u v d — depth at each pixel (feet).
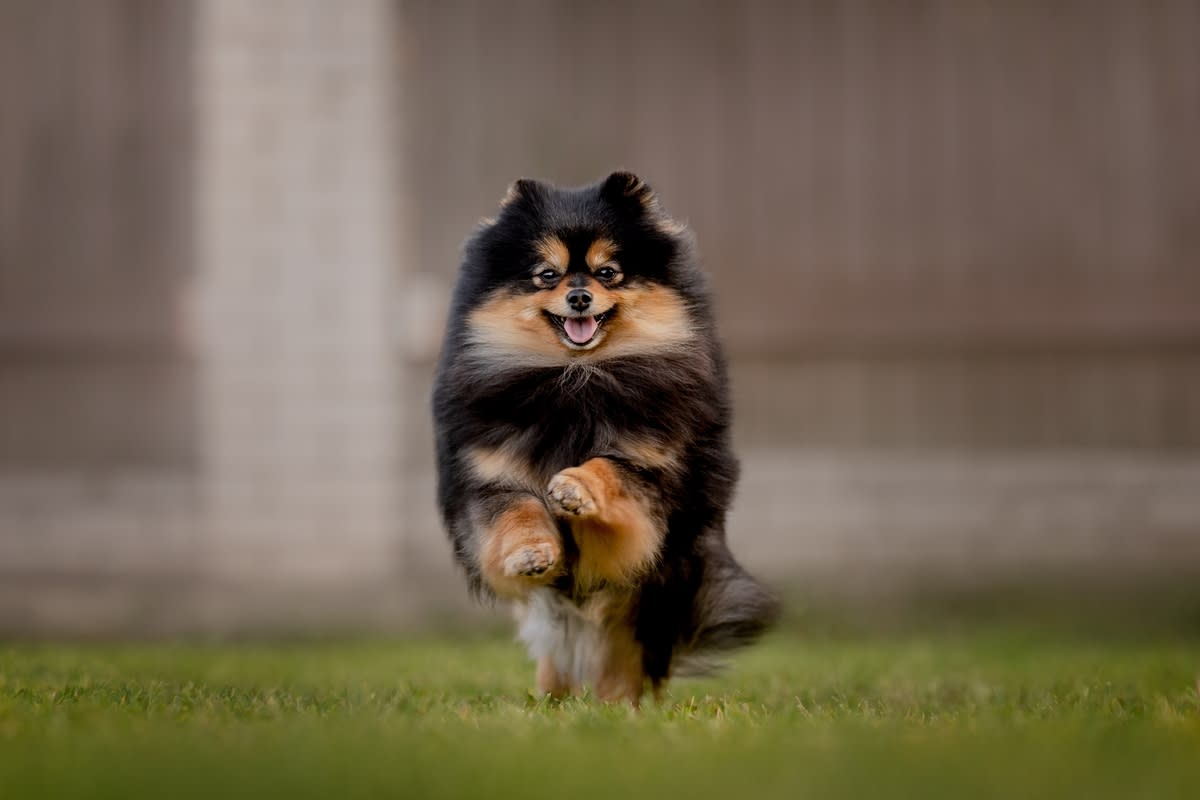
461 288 24.38
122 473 48.70
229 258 47.91
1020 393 49.55
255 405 47.75
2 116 49.49
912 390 49.67
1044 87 49.83
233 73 47.62
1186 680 26.25
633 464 22.57
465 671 30.68
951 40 49.98
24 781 13.64
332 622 46.47
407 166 49.85
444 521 23.90
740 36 50.21
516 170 50.03
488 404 23.22
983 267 49.83
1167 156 49.55
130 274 49.08
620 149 50.26
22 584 47.42
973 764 14.61
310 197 47.80
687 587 23.26
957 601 47.80
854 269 50.03
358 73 47.62
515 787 13.51
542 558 21.27
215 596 47.03
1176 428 49.03
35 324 48.93
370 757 14.98
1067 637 43.80
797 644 42.55
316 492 47.50
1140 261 49.60
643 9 50.21
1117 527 48.14
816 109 50.21
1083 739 16.42
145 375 48.83
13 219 49.37
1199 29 49.42
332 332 47.80
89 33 49.29
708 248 50.16
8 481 48.57
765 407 49.65
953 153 49.96
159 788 13.38
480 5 50.03
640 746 16.05
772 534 48.37
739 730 17.51
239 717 19.31
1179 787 13.64
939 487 48.57
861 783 13.69
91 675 26.43
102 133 49.29
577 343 23.12
